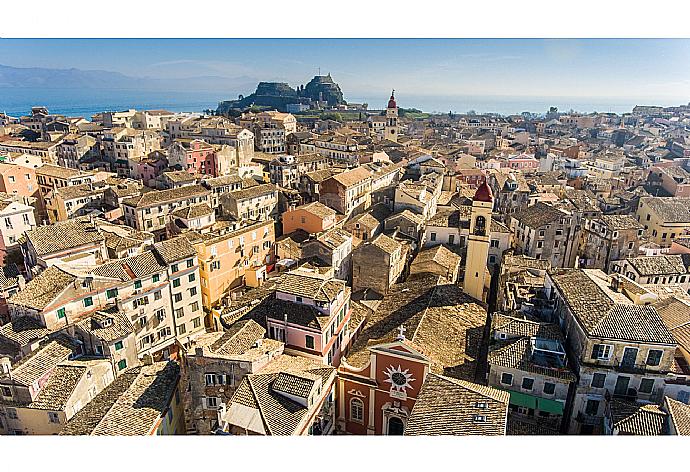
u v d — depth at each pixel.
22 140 151.25
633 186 125.00
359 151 152.38
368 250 67.88
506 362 44.12
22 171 101.69
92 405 41.62
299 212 86.94
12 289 62.66
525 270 64.75
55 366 46.41
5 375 43.06
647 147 160.75
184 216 87.06
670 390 40.50
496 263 78.69
